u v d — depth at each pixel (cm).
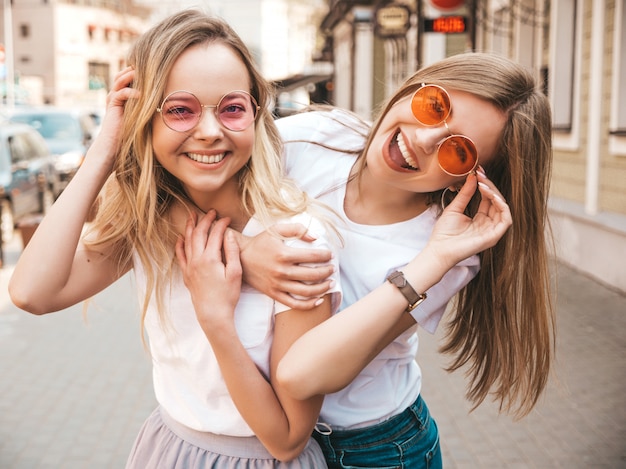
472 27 1107
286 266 165
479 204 191
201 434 181
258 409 167
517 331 193
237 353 167
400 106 181
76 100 5447
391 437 201
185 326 177
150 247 176
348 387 196
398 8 1565
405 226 191
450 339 210
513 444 434
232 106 166
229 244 170
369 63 2486
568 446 430
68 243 171
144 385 538
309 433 173
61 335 663
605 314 701
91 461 423
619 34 810
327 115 210
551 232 195
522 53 1145
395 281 168
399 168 180
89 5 5722
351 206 195
